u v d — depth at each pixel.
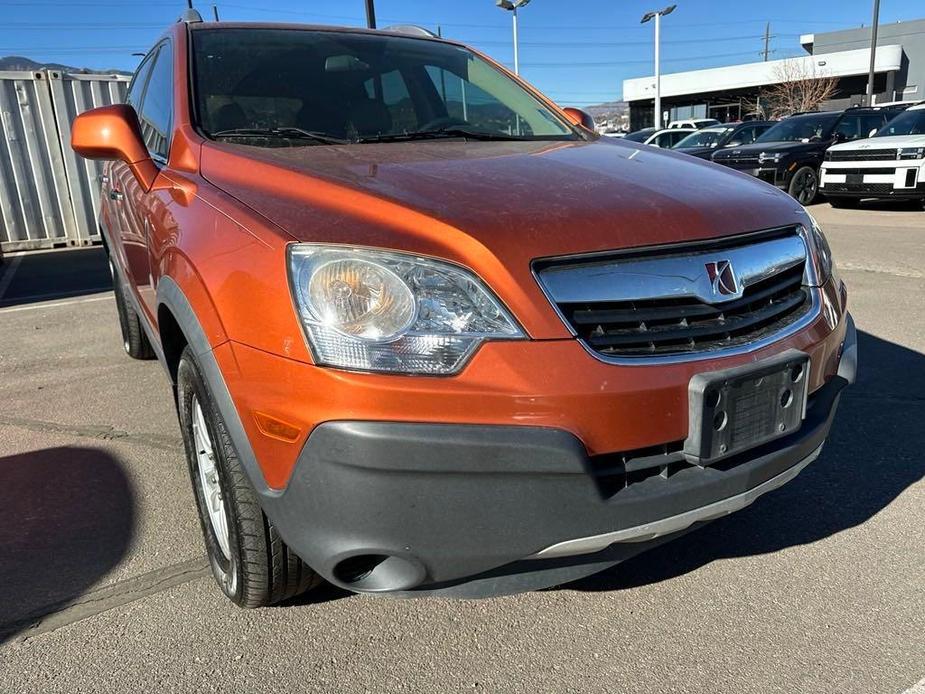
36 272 8.77
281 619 2.23
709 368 1.87
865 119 14.05
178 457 3.38
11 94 10.08
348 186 1.99
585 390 1.71
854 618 2.21
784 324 2.14
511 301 1.71
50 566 2.52
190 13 3.43
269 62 3.08
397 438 1.62
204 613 2.26
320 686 1.97
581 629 2.19
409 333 1.67
